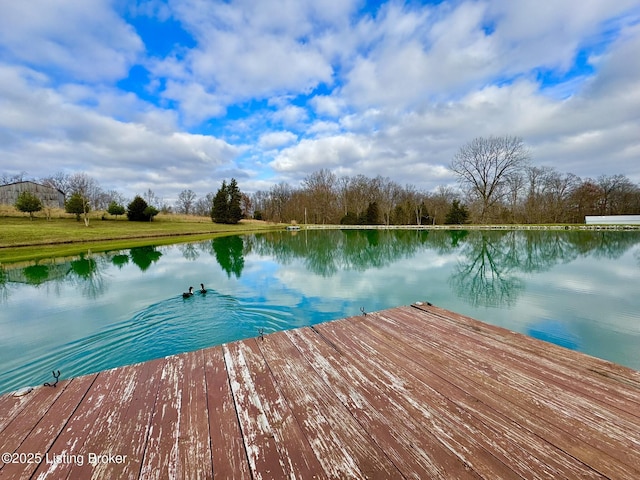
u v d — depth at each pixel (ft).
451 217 103.14
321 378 6.22
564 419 4.77
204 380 6.15
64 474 3.76
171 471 3.82
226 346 7.89
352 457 4.05
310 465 3.92
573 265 30.22
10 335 12.87
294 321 14.60
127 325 13.96
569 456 4.00
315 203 129.90
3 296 18.70
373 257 36.47
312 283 22.44
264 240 58.95
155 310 15.99
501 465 3.87
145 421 4.84
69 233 52.60
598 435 4.40
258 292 19.76
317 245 50.29
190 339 12.63
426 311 10.81
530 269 28.35
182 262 32.17
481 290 20.63
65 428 4.66
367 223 112.16
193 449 4.21
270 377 6.27
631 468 3.77
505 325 14.26
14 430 4.60
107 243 46.93
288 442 4.35
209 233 73.97
